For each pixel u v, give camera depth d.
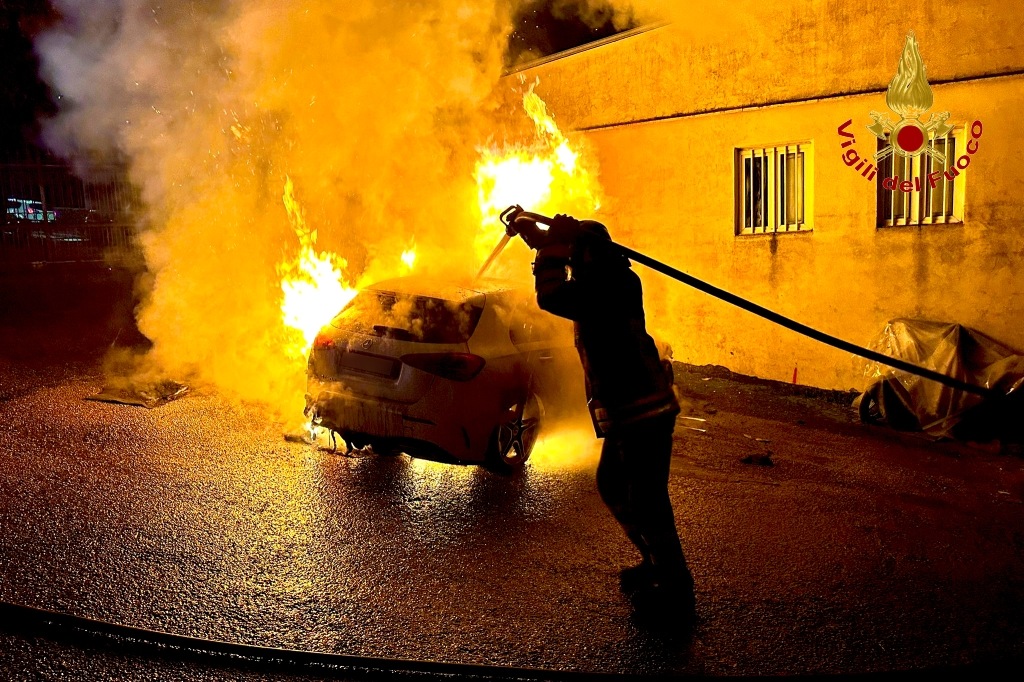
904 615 4.62
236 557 4.93
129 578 4.59
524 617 4.42
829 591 4.89
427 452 6.18
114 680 3.68
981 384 8.62
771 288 10.39
